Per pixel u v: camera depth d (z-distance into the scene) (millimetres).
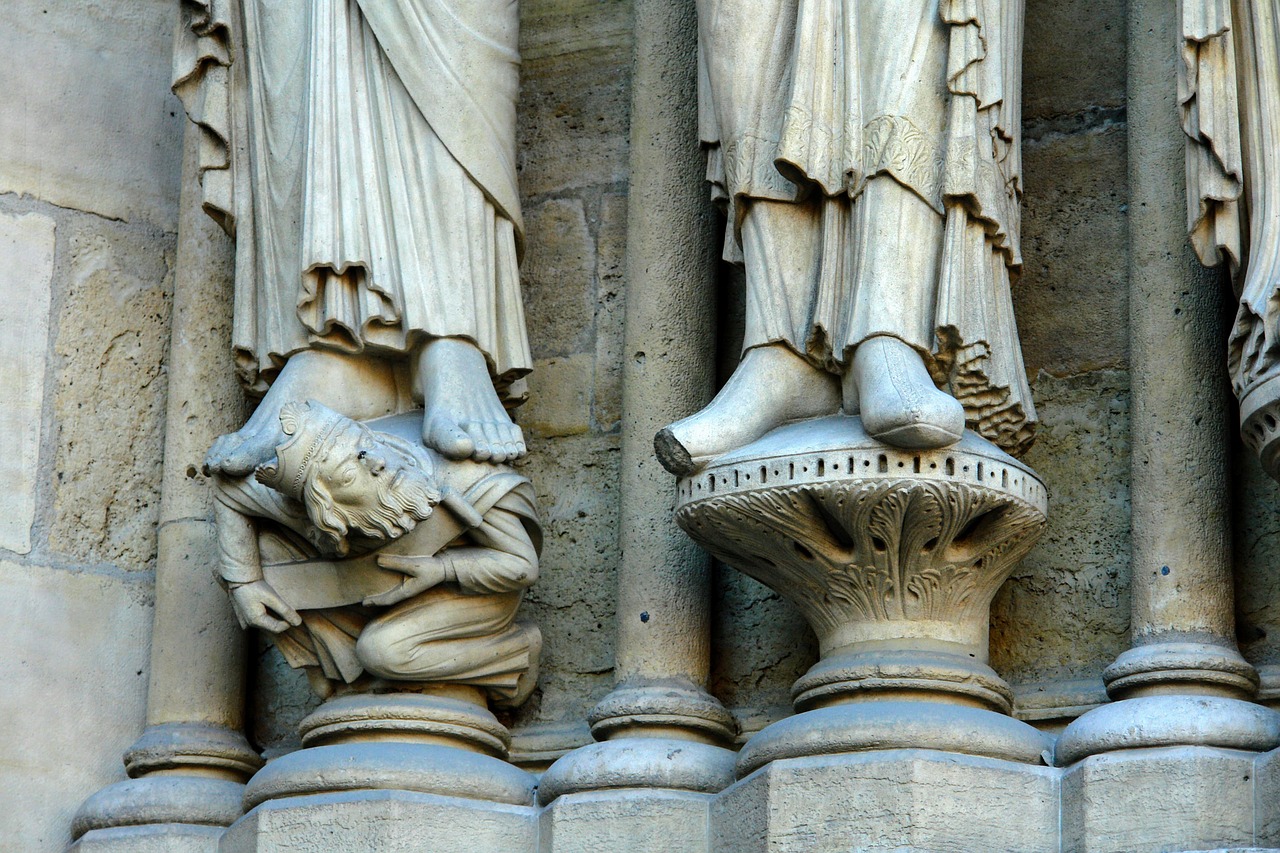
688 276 13273
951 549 11891
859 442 11625
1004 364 12062
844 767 11422
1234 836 11125
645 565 12828
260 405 12836
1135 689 11766
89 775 13672
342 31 13031
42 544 13914
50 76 14656
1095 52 13211
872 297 11852
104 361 14328
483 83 13117
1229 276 12312
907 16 12102
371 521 12164
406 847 12086
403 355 12922
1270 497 12227
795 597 12227
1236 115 11602
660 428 12953
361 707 12539
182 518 13711
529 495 12633
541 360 13758
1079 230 12984
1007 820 11383
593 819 12086
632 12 14109
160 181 14750
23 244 14328
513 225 13203
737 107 12398
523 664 12859
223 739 13352
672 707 12438
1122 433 12633
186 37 13383
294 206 13000
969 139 11945
